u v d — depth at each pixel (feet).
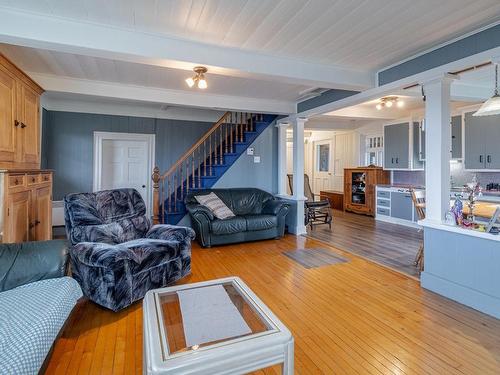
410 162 20.88
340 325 7.72
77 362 6.26
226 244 15.66
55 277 6.51
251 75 10.16
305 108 16.38
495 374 5.85
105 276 8.28
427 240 9.93
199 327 4.97
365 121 24.97
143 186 19.77
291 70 10.32
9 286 6.10
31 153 9.98
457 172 19.04
